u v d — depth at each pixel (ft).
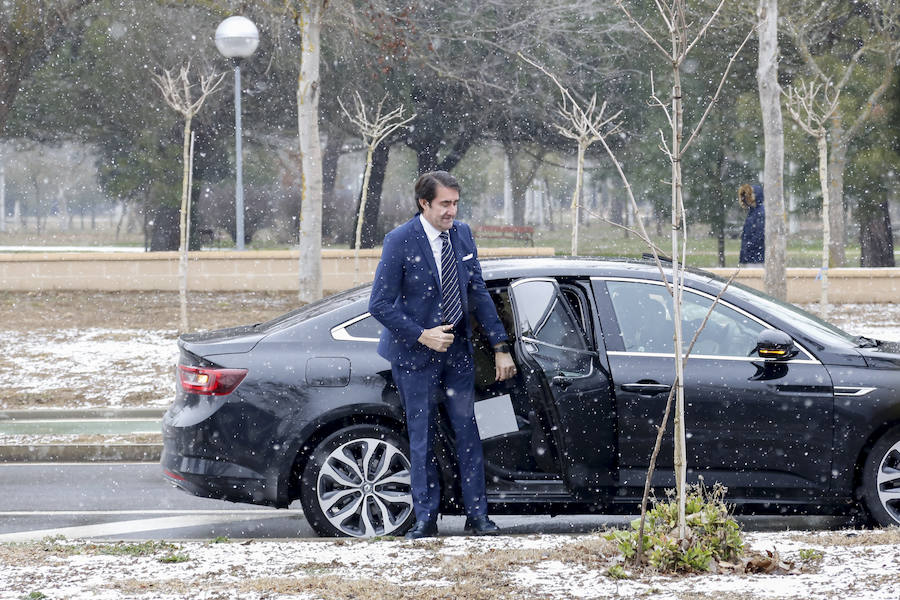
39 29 244.42
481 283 55.36
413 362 54.24
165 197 315.99
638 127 296.30
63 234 638.53
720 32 257.96
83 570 46.39
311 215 167.73
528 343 57.16
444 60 276.00
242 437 57.21
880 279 204.23
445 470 57.36
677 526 45.37
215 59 280.51
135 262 224.12
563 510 58.44
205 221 409.49
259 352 58.29
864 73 252.83
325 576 44.32
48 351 141.79
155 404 107.86
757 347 57.57
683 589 40.93
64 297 214.28
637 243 452.76
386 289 53.52
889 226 322.96
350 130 299.99
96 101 301.02
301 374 57.47
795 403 57.31
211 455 57.57
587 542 50.26
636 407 56.90
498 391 57.62
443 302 54.03
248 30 168.96
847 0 252.42
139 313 186.29
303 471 57.82
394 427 57.88
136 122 301.63
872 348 60.13
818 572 43.29
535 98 284.20
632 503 57.57
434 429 55.36
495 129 314.14
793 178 269.85
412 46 235.81
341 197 424.46
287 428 57.00
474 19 274.57
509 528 64.49
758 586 41.14
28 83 296.71
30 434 94.79
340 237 424.46
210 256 223.10
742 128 278.46
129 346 146.10
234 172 357.41
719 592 40.34
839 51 261.65
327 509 57.11
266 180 398.01
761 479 57.67
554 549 48.93
